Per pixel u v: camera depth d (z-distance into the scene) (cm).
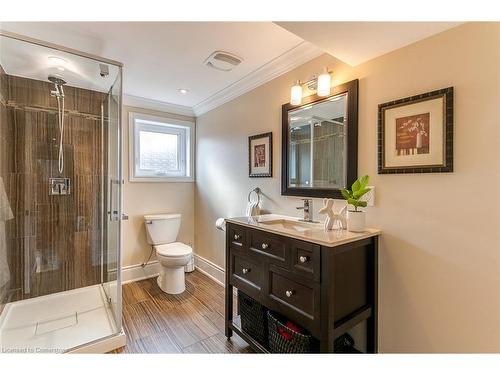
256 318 170
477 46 113
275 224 184
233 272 179
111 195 230
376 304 146
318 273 123
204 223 318
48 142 226
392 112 140
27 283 218
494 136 109
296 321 133
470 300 116
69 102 233
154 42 176
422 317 131
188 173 335
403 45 136
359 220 141
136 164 298
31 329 187
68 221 238
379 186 147
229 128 273
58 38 170
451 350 122
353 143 158
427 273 129
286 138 202
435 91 124
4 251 199
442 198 124
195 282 288
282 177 206
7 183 203
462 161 117
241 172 256
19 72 202
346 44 137
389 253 144
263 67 212
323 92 165
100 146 249
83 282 244
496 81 109
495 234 110
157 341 182
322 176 178
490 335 112
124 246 289
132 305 234
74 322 199
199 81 243
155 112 308
